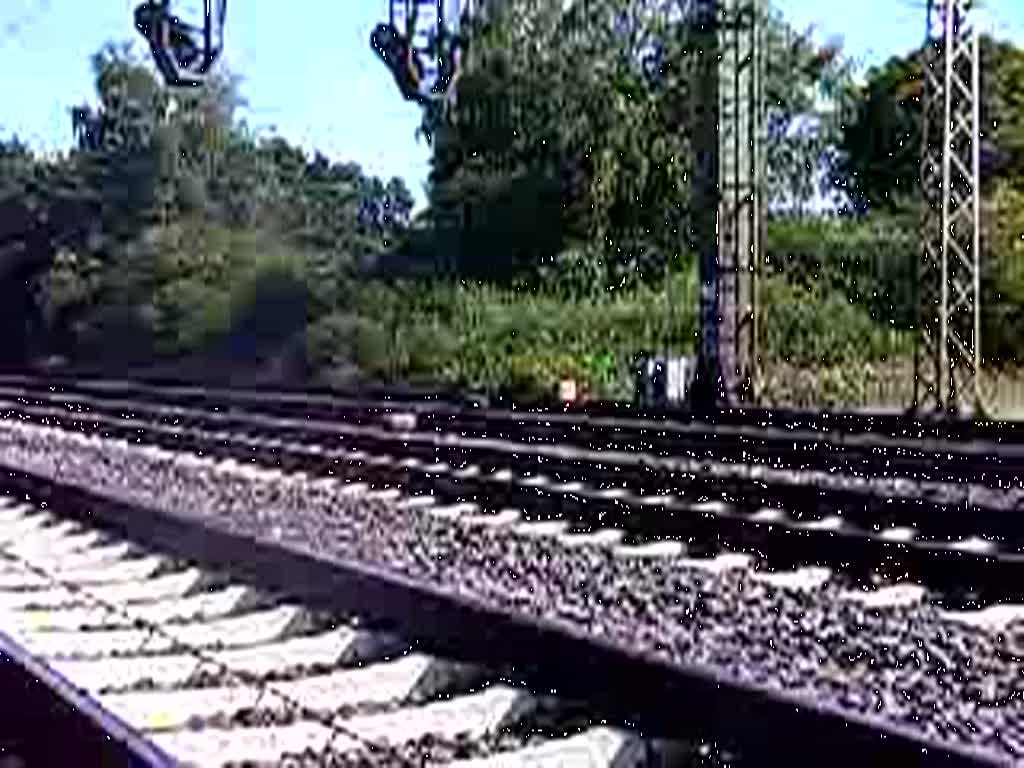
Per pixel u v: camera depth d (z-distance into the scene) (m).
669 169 53.41
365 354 47.53
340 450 20.80
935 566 10.66
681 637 8.75
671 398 31.61
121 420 28.11
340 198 74.38
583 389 38.62
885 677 7.85
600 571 11.05
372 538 12.74
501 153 56.56
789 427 25.06
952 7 27.27
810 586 10.50
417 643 8.45
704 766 6.24
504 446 20.00
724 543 12.36
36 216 74.81
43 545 13.32
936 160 27.52
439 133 58.91
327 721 7.02
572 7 56.91
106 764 5.59
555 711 7.11
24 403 37.50
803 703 5.92
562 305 46.34
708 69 28.53
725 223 28.38
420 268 56.88
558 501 14.25
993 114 47.94
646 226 53.78
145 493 16.06
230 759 6.42
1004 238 38.62
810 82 61.91
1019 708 7.22
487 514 14.45
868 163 56.06
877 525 13.43
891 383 36.56
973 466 17.22
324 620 9.40
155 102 74.19
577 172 54.41
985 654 8.40
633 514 13.31
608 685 6.90
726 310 28.30
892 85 55.38
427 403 31.77
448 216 57.06
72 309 69.56
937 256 27.33
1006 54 48.72
